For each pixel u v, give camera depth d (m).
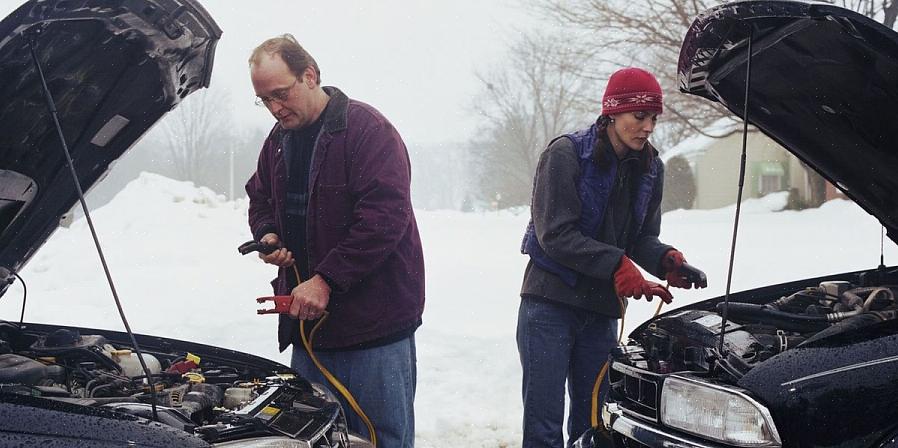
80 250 12.69
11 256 3.48
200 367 3.34
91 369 3.10
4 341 3.24
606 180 4.14
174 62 3.16
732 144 35.28
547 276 4.21
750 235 15.27
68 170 3.31
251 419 2.64
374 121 3.87
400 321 3.93
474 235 18.70
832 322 3.23
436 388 6.46
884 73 3.01
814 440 2.58
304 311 3.64
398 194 3.82
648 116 4.05
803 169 31.70
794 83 3.41
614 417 3.10
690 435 2.80
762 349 3.04
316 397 3.01
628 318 8.06
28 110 2.96
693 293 9.03
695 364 3.07
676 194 36.41
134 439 2.30
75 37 2.78
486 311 9.05
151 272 11.20
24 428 2.29
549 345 4.20
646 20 26.34
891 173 3.51
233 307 8.96
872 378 2.57
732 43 3.39
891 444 2.51
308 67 3.81
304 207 3.96
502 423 5.72
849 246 12.18
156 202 16.02
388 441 3.93
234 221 15.75
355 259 3.71
